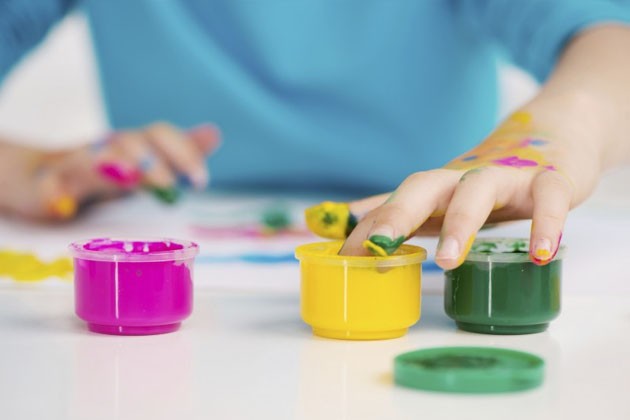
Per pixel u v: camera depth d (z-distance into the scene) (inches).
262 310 30.1
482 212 25.4
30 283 34.6
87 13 72.4
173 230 47.9
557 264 27.0
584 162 31.6
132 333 26.4
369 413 19.1
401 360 21.3
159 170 50.3
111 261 26.0
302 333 26.8
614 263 36.5
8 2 68.6
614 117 38.0
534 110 36.5
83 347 25.0
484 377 20.3
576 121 35.7
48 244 43.8
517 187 27.2
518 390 20.5
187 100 70.2
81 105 86.7
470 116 70.8
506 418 18.7
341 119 69.8
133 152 50.6
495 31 60.7
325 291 25.7
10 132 85.6
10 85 86.2
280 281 34.7
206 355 24.1
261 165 70.0
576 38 48.5
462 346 23.0
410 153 70.3
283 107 69.4
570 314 29.5
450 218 25.1
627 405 19.6
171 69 69.9
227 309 30.3
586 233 42.3
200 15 70.8
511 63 66.1
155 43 69.8
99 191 52.4
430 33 68.6
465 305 26.8
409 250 26.9
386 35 68.4
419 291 26.7
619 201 56.7
